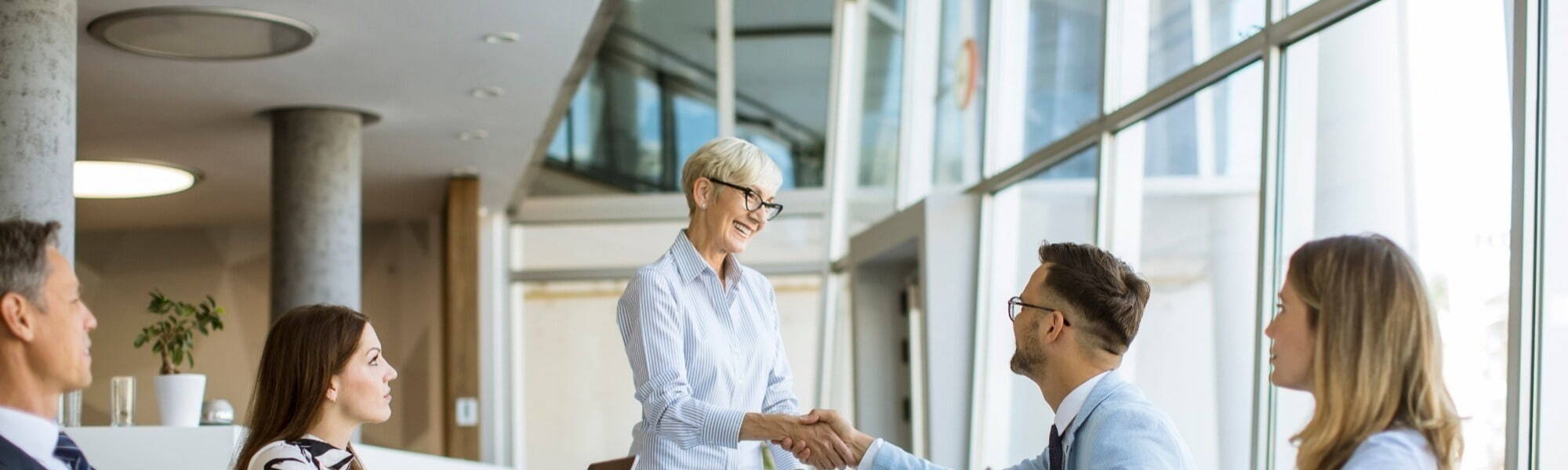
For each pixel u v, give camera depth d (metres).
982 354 8.74
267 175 10.42
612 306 12.59
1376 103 4.87
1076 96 7.59
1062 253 2.89
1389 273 2.14
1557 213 4.09
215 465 4.64
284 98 8.06
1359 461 2.06
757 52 12.61
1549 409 4.07
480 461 10.97
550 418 12.45
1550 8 4.11
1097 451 2.68
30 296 2.13
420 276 12.78
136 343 5.17
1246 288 5.66
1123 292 2.80
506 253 12.53
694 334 3.53
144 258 12.95
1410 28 4.70
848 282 10.73
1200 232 6.06
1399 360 2.11
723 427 3.39
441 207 12.10
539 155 10.17
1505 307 4.21
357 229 8.43
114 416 5.03
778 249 12.48
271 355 2.95
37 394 2.15
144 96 7.90
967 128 9.23
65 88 5.09
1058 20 7.88
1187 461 2.69
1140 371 6.41
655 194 12.54
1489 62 4.31
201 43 6.71
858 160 12.01
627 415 12.46
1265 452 5.40
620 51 12.62
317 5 6.34
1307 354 2.22
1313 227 5.25
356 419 2.98
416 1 6.34
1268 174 5.48
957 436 8.70
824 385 12.26
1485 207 4.32
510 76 7.70
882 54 11.57
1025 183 8.25
